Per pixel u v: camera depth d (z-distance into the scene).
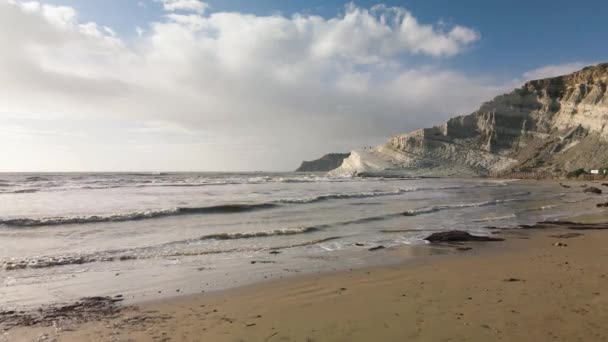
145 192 33.31
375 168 142.12
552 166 116.75
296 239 13.76
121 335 5.32
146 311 6.40
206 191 35.66
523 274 8.60
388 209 23.34
